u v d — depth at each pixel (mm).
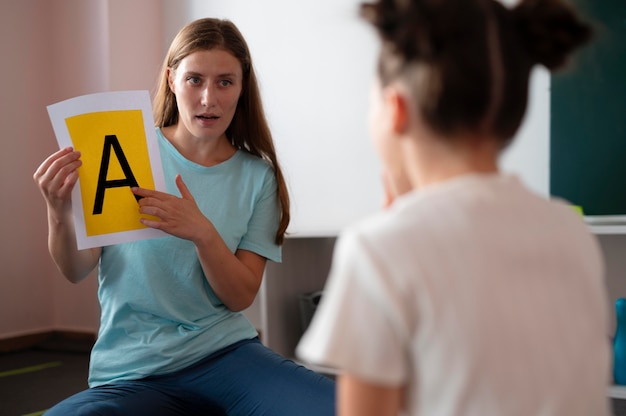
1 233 3523
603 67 2477
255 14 3363
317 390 1419
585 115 2520
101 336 1522
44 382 2814
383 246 603
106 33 3494
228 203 1592
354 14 681
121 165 1423
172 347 1470
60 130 1400
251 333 1581
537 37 663
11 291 3557
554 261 641
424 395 614
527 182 2701
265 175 1643
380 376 597
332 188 3168
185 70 1516
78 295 3668
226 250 1474
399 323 591
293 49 3256
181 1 3625
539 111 2662
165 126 1696
